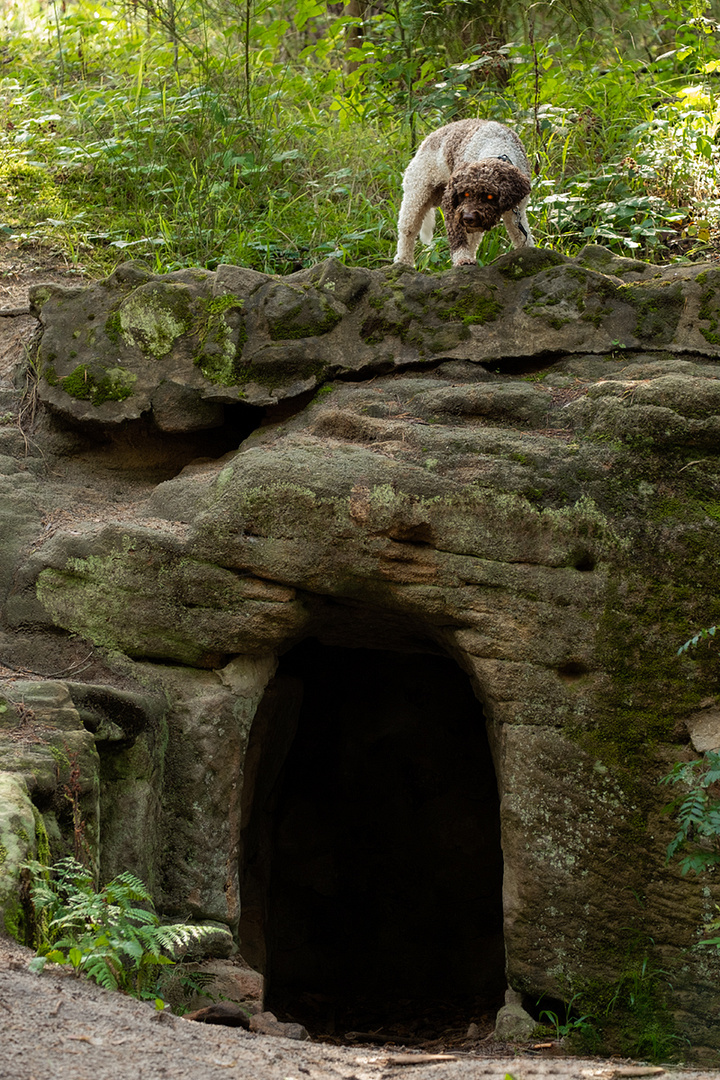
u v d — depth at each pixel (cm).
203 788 462
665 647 451
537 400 500
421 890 725
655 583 455
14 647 480
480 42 809
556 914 440
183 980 418
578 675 457
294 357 537
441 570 461
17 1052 233
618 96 801
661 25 873
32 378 584
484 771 727
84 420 547
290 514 467
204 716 469
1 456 549
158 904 447
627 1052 425
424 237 612
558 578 457
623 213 680
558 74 803
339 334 542
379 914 726
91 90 894
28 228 768
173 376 545
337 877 727
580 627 454
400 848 731
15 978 277
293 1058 285
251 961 601
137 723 439
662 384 475
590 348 521
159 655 481
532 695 454
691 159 754
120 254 741
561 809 445
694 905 433
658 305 523
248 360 541
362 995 711
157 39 951
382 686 744
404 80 823
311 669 736
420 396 513
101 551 484
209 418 545
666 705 449
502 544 459
